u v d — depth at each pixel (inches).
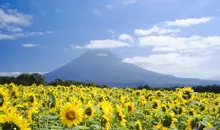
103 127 342.3
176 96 729.0
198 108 610.2
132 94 848.3
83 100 579.5
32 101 458.0
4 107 342.6
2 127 216.1
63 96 717.9
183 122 451.8
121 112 388.5
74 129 300.0
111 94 851.4
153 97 736.3
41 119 361.1
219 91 1525.6
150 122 469.4
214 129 336.2
